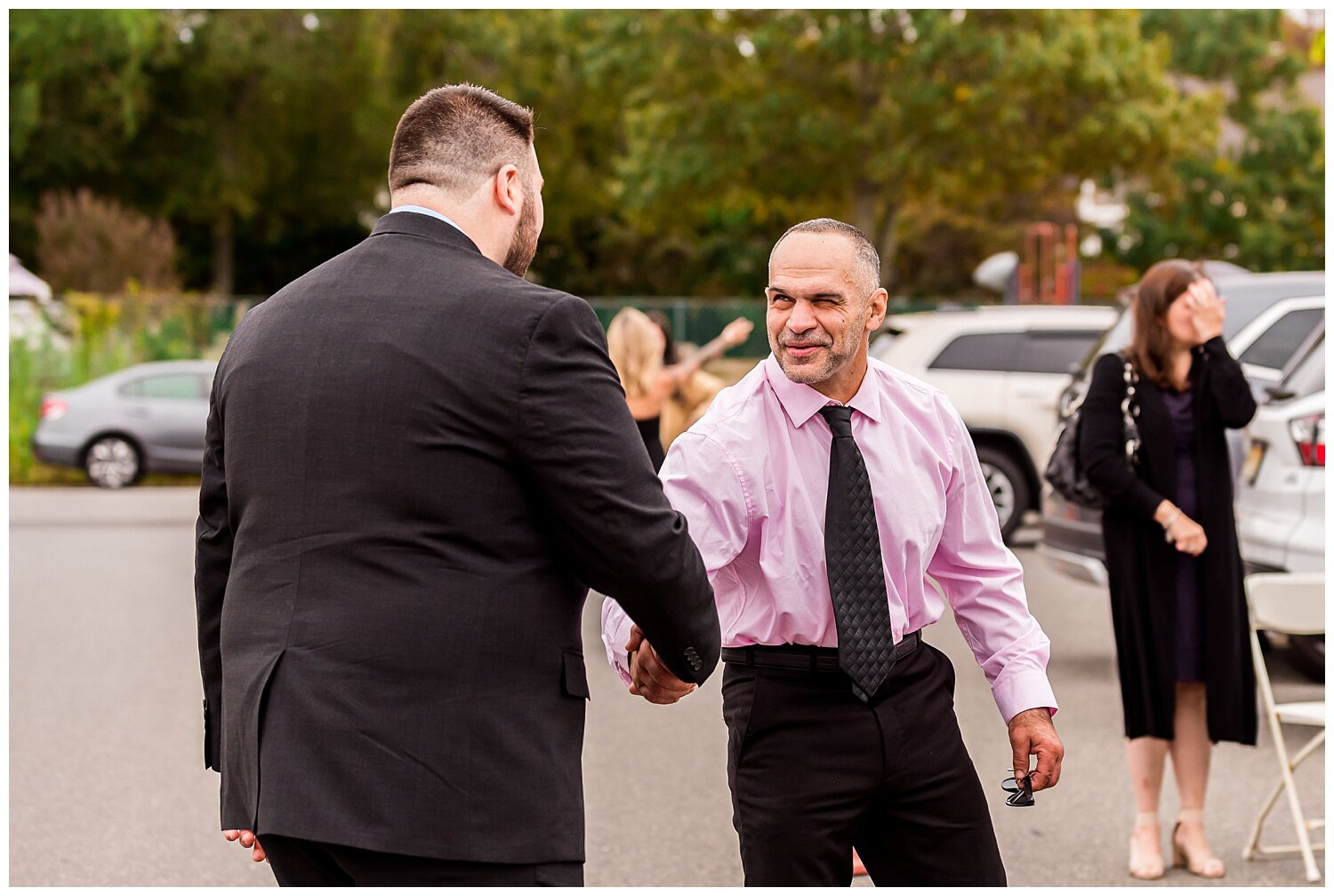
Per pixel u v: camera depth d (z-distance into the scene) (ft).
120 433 61.98
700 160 96.32
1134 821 18.35
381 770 7.70
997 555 10.48
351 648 7.75
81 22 116.67
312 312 8.23
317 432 7.97
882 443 9.96
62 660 27.96
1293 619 17.15
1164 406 15.92
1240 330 28.04
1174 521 15.60
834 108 97.14
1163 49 103.40
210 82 130.41
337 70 131.75
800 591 9.70
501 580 7.90
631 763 21.15
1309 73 114.42
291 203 142.51
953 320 42.96
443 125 8.64
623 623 9.50
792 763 9.74
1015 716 10.22
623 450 7.95
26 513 52.95
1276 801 19.27
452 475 7.83
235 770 8.08
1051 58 87.10
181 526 49.32
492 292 8.07
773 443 9.84
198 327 74.23
